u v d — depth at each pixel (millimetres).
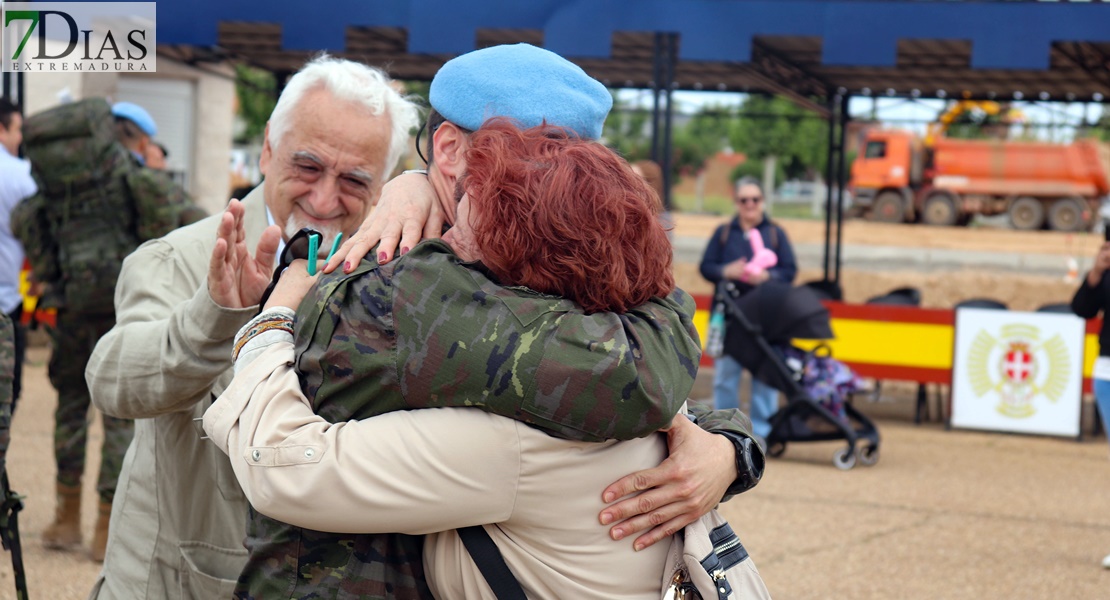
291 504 1391
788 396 7617
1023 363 9133
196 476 2041
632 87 13500
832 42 7680
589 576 1476
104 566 2135
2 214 5633
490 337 1387
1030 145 30188
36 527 5336
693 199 55719
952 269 24719
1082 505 6656
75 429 5039
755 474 1638
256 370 1473
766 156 47469
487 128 1530
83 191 4746
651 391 1403
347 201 2207
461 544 1470
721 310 7727
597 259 1434
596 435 1415
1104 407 5902
